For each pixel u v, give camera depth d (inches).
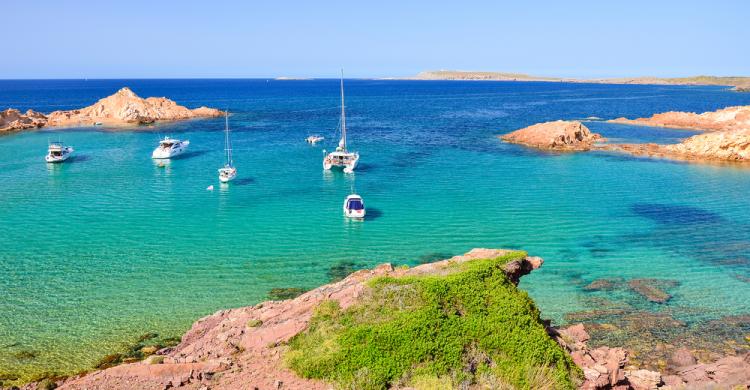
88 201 2198.6
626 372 871.1
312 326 847.1
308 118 5674.2
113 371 808.9
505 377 714.2
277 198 2271.2
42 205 2128.4
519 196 2289.6
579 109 6929.1
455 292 859.4
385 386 695.7
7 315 1179.9
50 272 1433.3
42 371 962.7
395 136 4222.4
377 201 2214.6
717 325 1157.7
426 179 2632.9
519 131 4013.3
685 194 2338.8
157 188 2448.3
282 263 1526.8
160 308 1228.5
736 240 1733.5
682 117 4928.6
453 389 679.7
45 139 3941.9
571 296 1311.5
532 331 787.4
